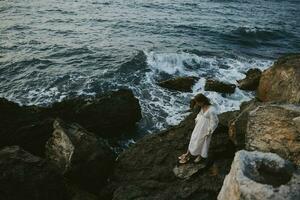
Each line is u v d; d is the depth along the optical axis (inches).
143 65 728.3
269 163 214.1
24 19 1135.0
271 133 281.1
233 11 1673.2
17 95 579.5
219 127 370.3
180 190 293.4
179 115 539.5
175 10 1508.4
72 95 585.0
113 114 474.0
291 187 191.6
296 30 1316.4
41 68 698.8
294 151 263.7
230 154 337.4
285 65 476.7
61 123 371.9
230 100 600.7
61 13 1259.8
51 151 360.5
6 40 890.7
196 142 313.3
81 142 349.7
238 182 197.9
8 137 404.5
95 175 342.6
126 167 347.3
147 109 549.6
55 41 900.6
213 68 761.6
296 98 416.5
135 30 1076.5
